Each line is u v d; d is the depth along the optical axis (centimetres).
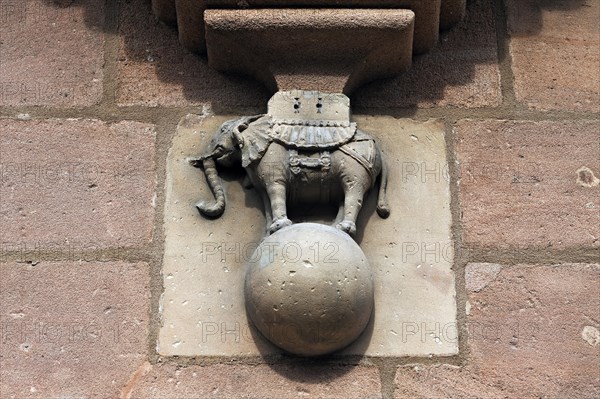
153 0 281
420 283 253
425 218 260
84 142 269
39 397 240
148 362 244
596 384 244
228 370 243
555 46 288
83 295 250
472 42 287
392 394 241
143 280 252
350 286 236
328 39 265
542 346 248
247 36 265
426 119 275
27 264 254
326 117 261
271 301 235
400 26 263
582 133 275
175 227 258
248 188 262
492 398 242
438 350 246
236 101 275
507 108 277
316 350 240
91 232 257
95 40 284
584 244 260
